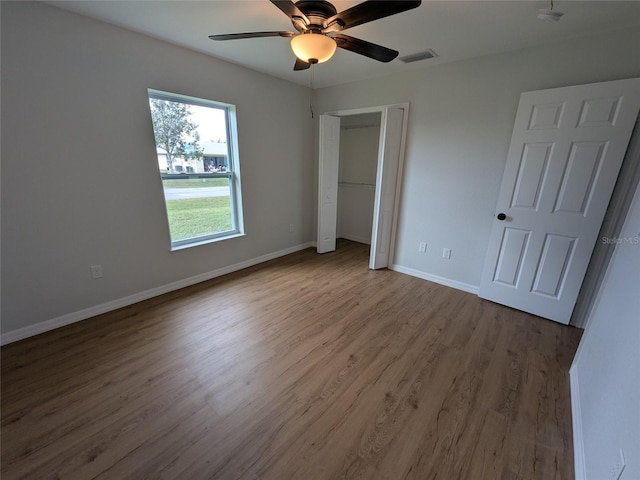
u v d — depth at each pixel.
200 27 2.14
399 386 1.72
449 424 1.47
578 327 2.37
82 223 2.22
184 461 1.27
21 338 2.06
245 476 1.21
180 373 1.78
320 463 1.27
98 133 2.18
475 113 2.65
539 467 1.27
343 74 3.18
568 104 2.12
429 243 3.22
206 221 3.17
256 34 1.64
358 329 2.30
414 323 2.40
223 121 3.10
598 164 2.08
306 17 1.56
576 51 2.12
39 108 1.90
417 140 3.08
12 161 1.86
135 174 2.44
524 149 2.37
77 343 2.04
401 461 1.28
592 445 1.17
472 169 2.77
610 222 2.15
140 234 2.56
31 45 1.81
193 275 3.06
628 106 1.91
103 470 1.22
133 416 1.48
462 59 2.62
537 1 1.66
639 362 0.95
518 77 2.38
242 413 1.51
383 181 3.28
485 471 1.25
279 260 3.92
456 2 1.70
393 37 2.19
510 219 2.54
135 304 2.62
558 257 2.35
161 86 2.44
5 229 1.90
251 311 2.54
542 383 1.75
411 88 3.01
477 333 2.27
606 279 1.69
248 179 3.39
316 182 4.27
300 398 1.61
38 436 1.36
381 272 3.53
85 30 2.00
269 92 3.36
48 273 2.12
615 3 1.65
